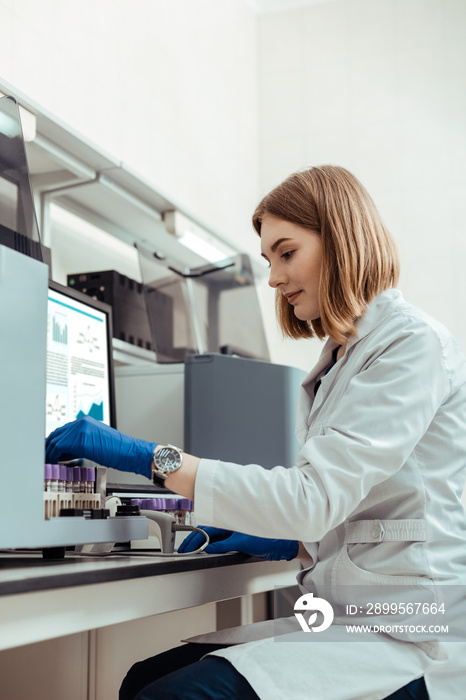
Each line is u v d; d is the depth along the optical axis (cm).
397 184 386
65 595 87
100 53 277
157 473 111
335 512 105
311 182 129
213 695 97
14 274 95
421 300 369
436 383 113
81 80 263
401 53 399
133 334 252
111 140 280
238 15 409
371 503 113
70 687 162
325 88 411
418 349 113
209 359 207
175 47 337
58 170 233
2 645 77
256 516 107
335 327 121
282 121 416
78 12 264
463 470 117
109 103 280
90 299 179
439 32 394
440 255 371
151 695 97
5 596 78
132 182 239
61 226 254
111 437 113
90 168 228
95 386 177
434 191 378
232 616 203
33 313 98
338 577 112
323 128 407
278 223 129
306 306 132
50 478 105
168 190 320
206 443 204
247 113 408
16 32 228
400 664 102
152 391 224
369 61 404
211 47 373
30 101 182
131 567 97
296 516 105
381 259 126
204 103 360
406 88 394
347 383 120
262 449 206
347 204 126
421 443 114
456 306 363
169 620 182
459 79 386
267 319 388
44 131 200
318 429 121
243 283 313
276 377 210
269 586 148
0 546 88
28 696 164
